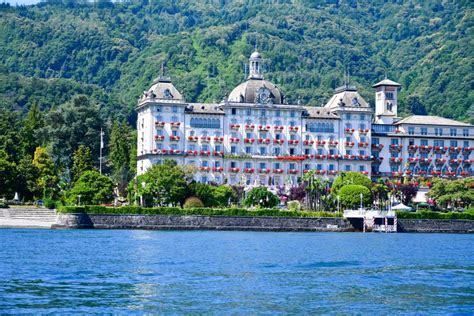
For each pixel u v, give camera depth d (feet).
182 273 386.32
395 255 506.89
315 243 594.24
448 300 325.42
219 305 303.48
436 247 583.58
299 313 293.23
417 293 341.62
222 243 569.64
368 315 293.64
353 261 461.37
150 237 616.80
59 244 530.27
